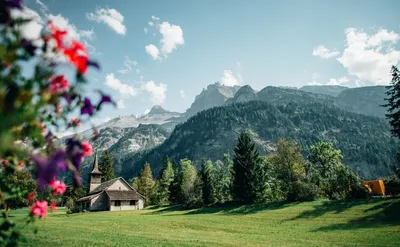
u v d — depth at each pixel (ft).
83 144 10.64
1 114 8.43
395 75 129.29
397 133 126.82
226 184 219.41
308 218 121.80
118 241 71.00
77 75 9.50
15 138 9.61
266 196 197.77
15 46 9.04
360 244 68.80
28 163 11.60
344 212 123.24
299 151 187.73
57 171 8.96
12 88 8.54
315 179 193.57
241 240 76.69
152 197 300.61
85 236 78.74
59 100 10.55
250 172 191.31
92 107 11.05
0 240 12.05
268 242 73.67
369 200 135.64
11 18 9.02
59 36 9.32
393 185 148.36
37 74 9.41
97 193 255.29
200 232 94.53
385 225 93.25
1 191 13.01
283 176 184.03
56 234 80.89
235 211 162.71
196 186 221.46
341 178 161.58
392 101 130.31
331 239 77.15
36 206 13.26
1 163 11.73
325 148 224.33
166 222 124.47
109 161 356.38
